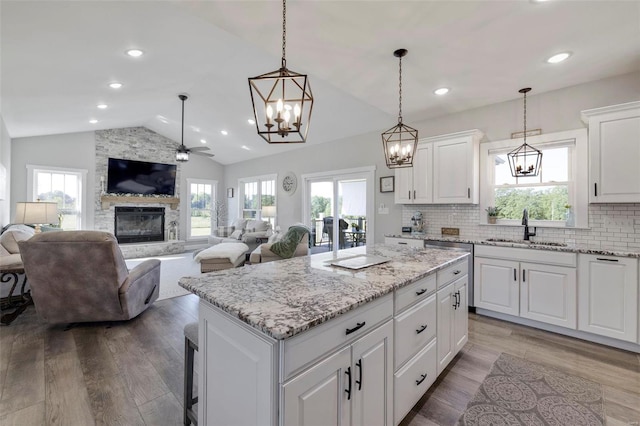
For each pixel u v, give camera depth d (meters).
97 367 2.22
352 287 1.41
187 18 2.68
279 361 0.95
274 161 7.25
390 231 4.86
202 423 1.33
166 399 1.86
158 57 3.37
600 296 2.63
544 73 2.89
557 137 3.25
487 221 3.75
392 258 2.19
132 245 6.80
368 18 2.06
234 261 4.75
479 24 2.12
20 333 2.80
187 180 8.24
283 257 4.51
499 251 3.19
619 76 2.92
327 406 1.11
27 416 1.69
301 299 1.23
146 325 3.03
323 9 1.96
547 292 2.89
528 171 3.24
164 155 7.80
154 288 3.51
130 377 2.09
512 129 3.57
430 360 1.88
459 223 4.01
